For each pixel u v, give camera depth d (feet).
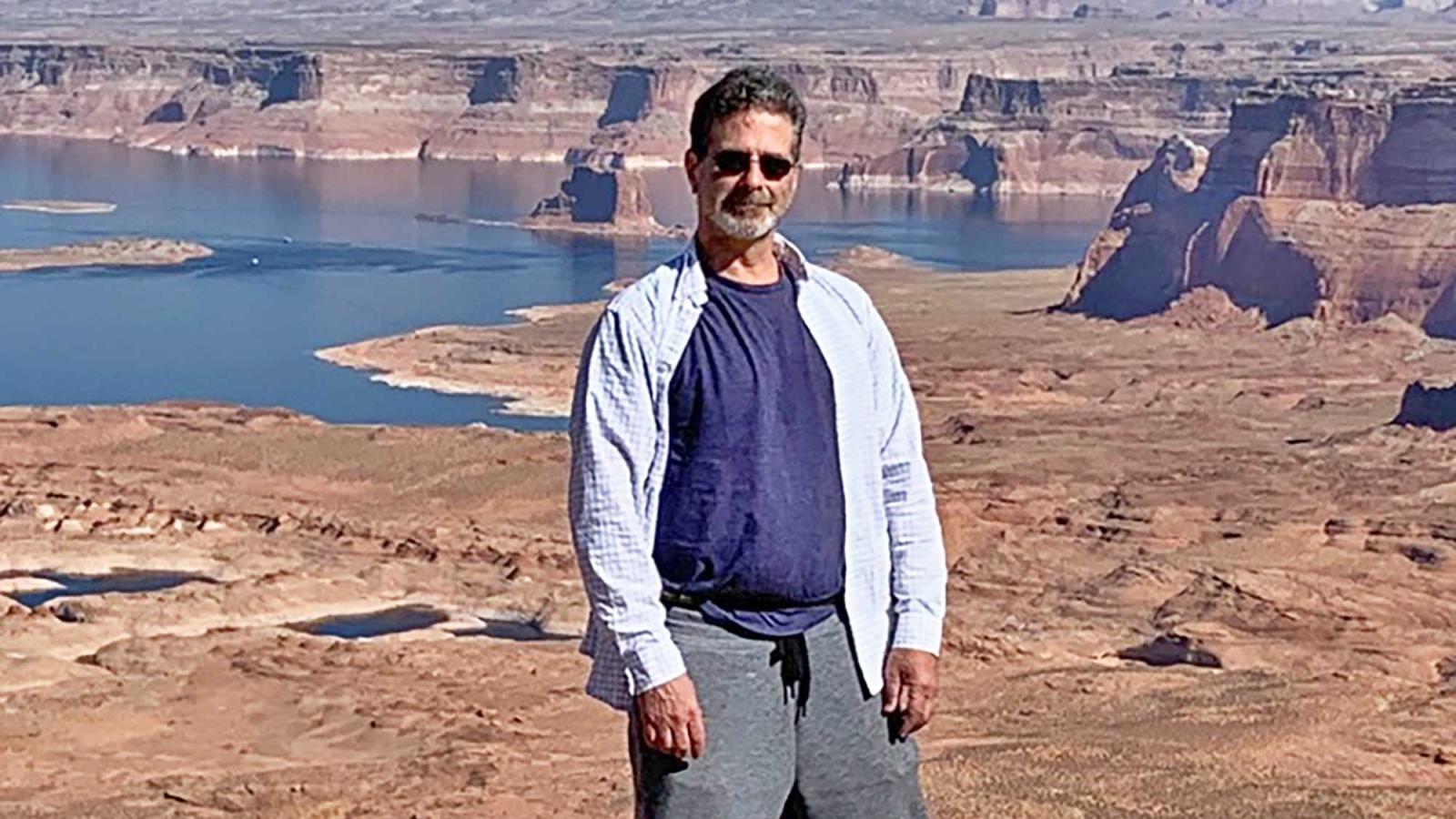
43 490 290.97
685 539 39.34
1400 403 427.74
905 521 41.45
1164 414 412.77
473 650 196.34
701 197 40.42
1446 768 144.77
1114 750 140.77
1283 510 283.18
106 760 148.05
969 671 191.11
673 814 39.09
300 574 239.91
